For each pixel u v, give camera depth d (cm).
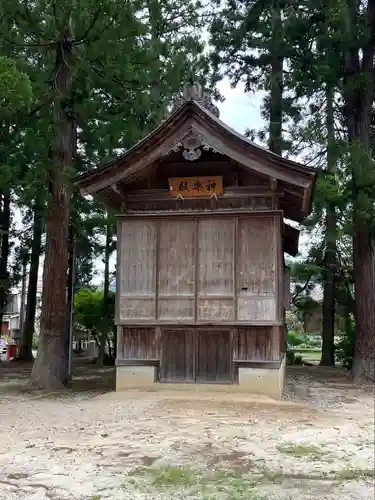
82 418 909
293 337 3388
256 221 1215
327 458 669
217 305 1202
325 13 1583
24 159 1267
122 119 1445
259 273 1196
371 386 1529
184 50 1703
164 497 523
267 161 1159
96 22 1262
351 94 1719
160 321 1217
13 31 1273
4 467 618
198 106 1173
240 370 1179
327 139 1828
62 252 1425
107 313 2316
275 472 607
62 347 1423
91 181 1216
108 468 612
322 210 1870
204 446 707
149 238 1253
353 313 2116
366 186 1477
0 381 1631
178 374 1211
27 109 1288
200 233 1234
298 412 971
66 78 1380
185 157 1203
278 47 1702
